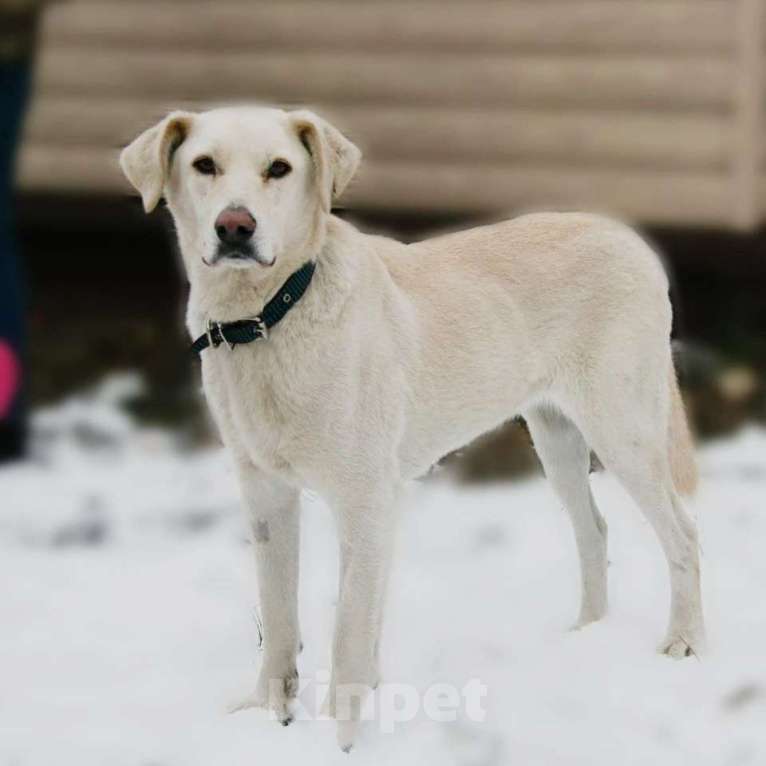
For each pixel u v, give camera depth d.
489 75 16.86
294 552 8.43
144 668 9.10
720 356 16.33
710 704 8.04
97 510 12.84
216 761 7.66
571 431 9.47
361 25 17.16
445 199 17.11
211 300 7.91
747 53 15.91
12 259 14.08
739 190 16.06
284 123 7.84
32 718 8.29
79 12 17.75
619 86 16.45
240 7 17.44
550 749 7.62
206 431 15.33
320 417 7.88
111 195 17.84
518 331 8.80
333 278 7.91
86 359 16.98
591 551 9.55
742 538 11.26
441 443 8.66
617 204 16.56
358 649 7.96
